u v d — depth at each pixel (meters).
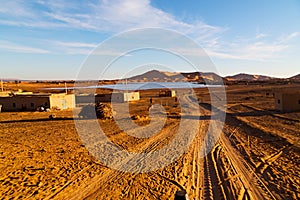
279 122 21.94
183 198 5.55
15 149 14.60
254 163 11.15
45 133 19.62
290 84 87.06
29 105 37.56
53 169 10.91
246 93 61.12
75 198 7.97
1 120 27.25
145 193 8.26
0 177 9.93
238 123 22.73
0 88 72.88
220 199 7.62
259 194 7.91
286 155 12.27
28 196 8.12
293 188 8.30
